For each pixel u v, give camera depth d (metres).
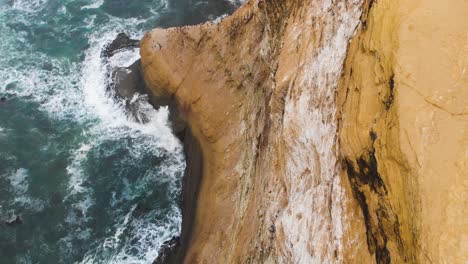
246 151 19.77
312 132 14.19
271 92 17.45
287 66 16.64
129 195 23.44
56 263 21.22
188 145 23.98
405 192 9.04
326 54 14.79
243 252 16.50
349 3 14.28
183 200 22.95
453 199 8.36
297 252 13.05
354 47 12.90
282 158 15.41
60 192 23.62
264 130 17.64
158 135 25.48
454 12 10.23
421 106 9.45
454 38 9.93
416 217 8.55
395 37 10.43
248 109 20.41
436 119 9.22
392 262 9.26
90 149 25.25
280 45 17.83
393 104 9.86
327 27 15.28
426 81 9.65
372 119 10.76
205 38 23.25
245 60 20.81
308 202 13.45
